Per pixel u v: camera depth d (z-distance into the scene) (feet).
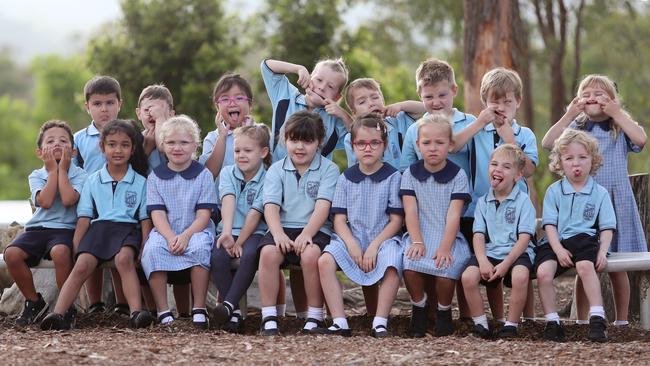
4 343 36.01
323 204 41.63
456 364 32.78
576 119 44.96
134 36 90.74
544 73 100.12
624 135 43.86
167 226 42.11
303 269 40.37
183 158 42.65
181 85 90.07
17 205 83.61
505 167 40.55
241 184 43.34
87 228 42.68
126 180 43.16
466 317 43.65
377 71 98.99
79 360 32.71
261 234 42.32
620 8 92.17
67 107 206.39
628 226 43.70
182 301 43.93
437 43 118.52
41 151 43.29
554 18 92.07
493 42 68.85
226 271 41.39
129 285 41.60
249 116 46.09
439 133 40.65
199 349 34.73
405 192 41.27
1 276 50.34
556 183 41.83
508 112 42.19
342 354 34.14
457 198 40.83
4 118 222.28
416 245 40.42
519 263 39.83
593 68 96.53
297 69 45.29
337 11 90.07
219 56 89.71
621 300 42.27
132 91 89.97
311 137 41.78
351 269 40.34
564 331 41.04
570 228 40.83
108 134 42.98
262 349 34.99
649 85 92.79
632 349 35.29
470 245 42.63
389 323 43.29
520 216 40.50
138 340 36.63
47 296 46.73
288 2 89.56
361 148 41.27
